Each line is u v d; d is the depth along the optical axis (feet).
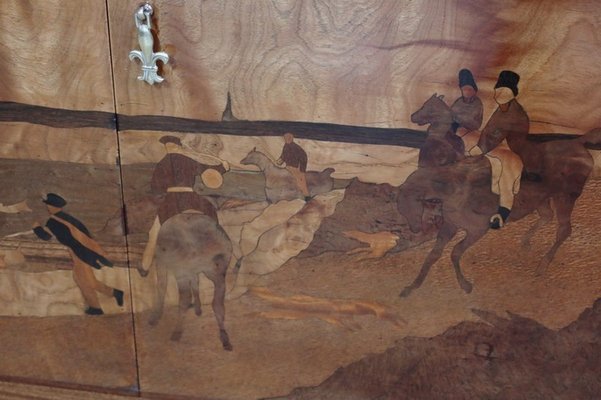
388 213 4.61
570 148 4.28
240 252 4.86
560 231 4.47
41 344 5.44
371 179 4.54
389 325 4.88
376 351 4.96
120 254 5.03
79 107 4.65
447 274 4.69
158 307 5.13
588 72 4.08
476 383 4.91
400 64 4.23
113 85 4.55
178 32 4.33
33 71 4.59
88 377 5.47
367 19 4.13
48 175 4.89
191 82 4.46
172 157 4.69
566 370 4.77
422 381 4.97
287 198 4.67
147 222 4.90
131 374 5.39
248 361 5.16
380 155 4.47
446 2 4.03
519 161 4.35
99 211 4.93
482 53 4.13
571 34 4.00
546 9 3.97
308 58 4.29
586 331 4.67
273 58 4.32
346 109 4.39
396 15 4.10
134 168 4.77
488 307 4.73
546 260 4.55
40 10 4.42
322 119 4.43
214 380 5.27
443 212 4.55
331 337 4.98
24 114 4.73
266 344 5.09
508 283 4.65
